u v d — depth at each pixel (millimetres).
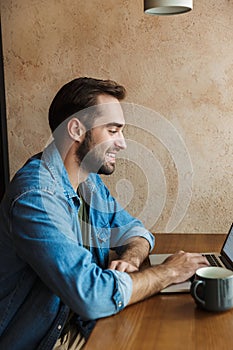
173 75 2730
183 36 2701
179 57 2715
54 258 1577
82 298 1535
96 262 2074
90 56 2781
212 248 2186
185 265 1784
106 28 2750
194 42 2695
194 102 2732
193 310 1549
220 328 1420
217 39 2680
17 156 2898
